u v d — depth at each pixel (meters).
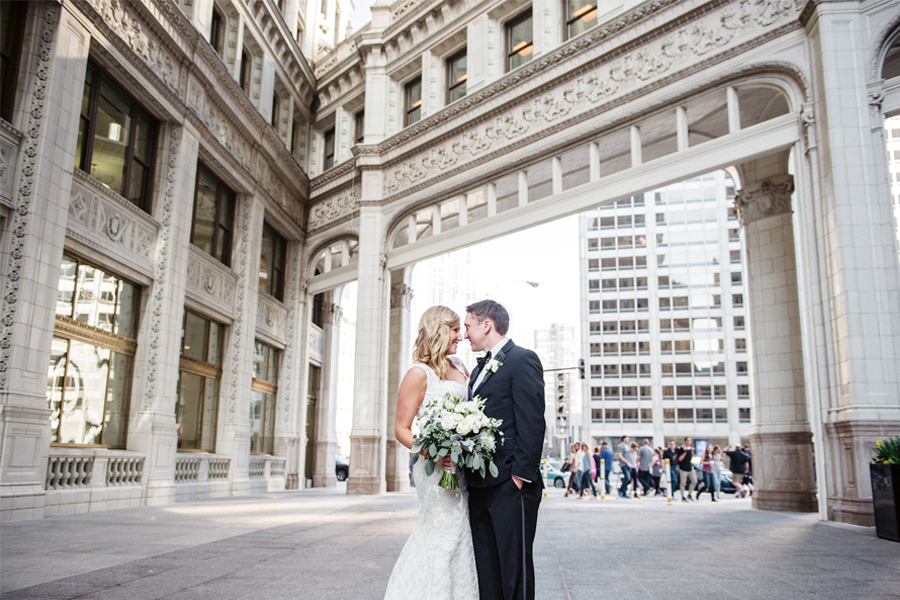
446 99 20.89
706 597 4.60
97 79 13.36
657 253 91.06
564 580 5.25
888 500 8.17
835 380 10.88
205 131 16.94
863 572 5.73
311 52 26.39
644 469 20.88
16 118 10.95
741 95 14.59
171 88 15.46
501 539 2.82
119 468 13.32
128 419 14.21
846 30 11.53
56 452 11.42
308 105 25.75
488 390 3.07
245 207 20.05
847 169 11.04
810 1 11.82
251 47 21.16
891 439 8.31
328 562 6.14
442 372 3.15
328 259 24.20
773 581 5.25
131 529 9.12
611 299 91.19
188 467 16.38
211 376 18.42
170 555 6.60
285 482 22.31
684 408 85.38
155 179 15.43
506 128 17.73
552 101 16.67
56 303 11.27
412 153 20.45
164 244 15.20
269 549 7.08
